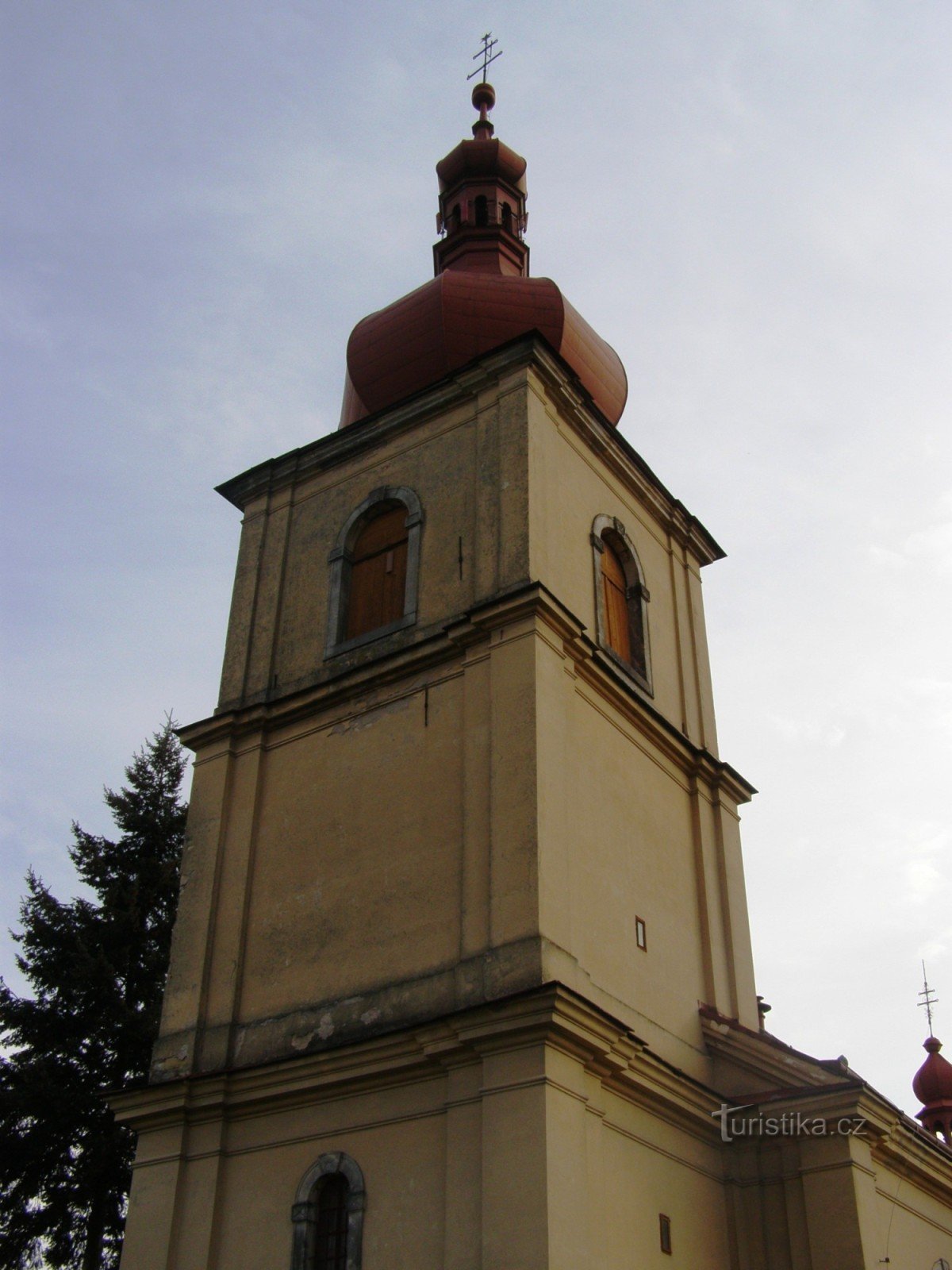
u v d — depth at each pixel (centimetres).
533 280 2505
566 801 1786
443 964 1709
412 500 2208
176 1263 1703
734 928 2161
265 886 1983
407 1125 1616
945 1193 2172
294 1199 1661
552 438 2184
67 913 2870
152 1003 2811
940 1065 3703
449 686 1933
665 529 2533
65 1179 2581
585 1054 1574
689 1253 1730
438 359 2428
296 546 2353
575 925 1766
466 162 2984
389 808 1900
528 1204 1434
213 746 2162
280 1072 1742
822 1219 1788
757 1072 1939
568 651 1933
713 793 2280
